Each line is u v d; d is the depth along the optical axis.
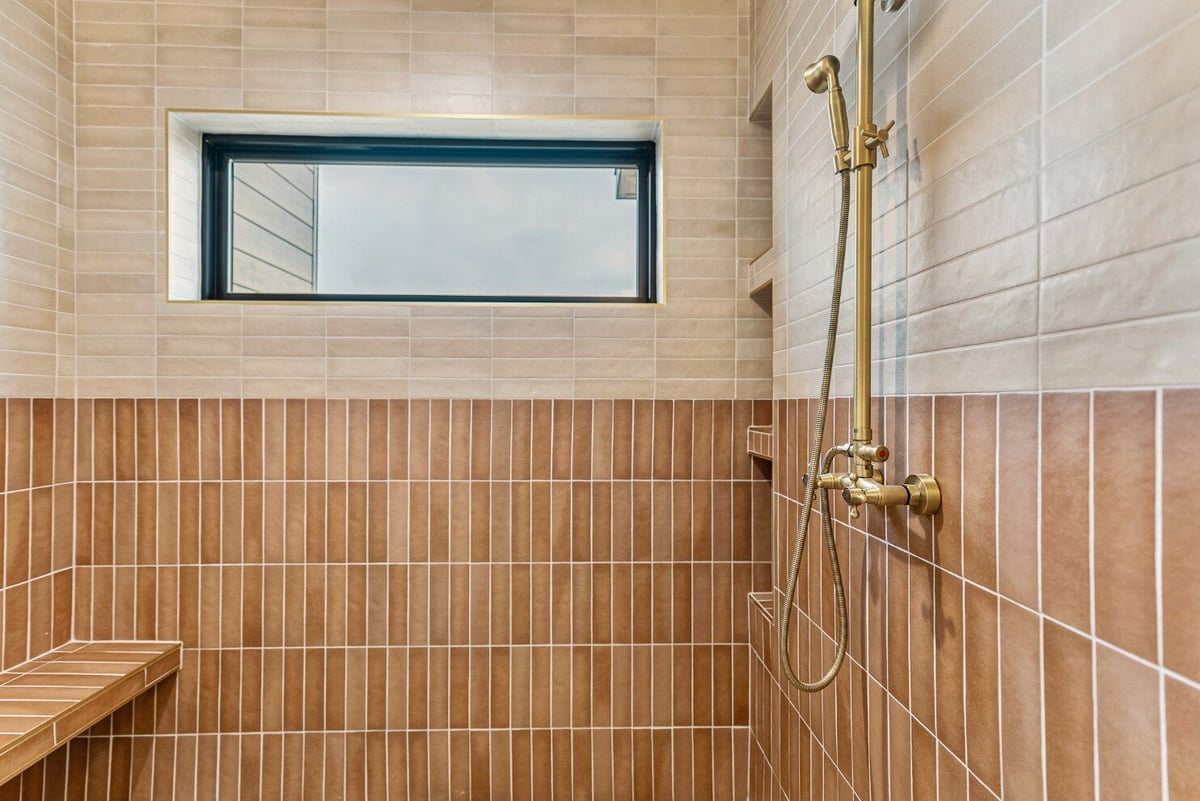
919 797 0.90
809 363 1.34
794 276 1.44
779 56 1.56
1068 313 0.62
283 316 1.85
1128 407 0.55
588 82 1.88
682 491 1.90
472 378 1.88
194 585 1.85
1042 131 0.65
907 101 0.93
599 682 1.89
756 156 1.90
